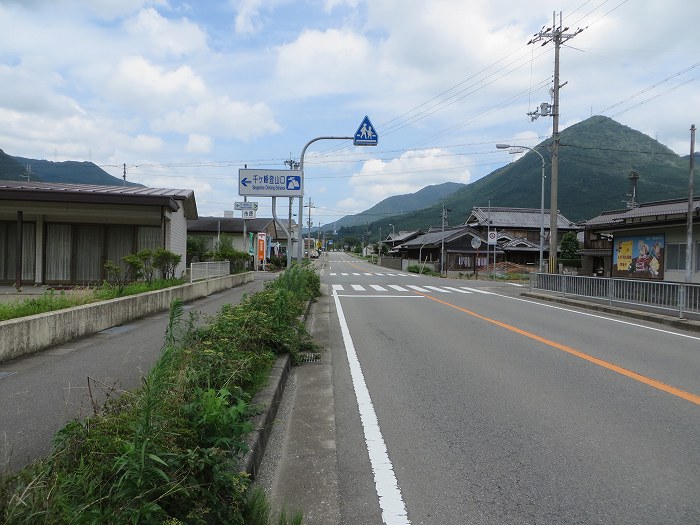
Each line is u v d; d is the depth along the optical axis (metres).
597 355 7.54
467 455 3.82
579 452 3.86
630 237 21.84
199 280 16.39
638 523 2.86
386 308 14.23
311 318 11.96
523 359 7.21
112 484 2.26
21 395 4.79
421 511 3.02
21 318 6.73
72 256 17.86
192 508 2.38
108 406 3.23
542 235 26.48
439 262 47.88
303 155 15.49
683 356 7.61
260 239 40.91
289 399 5.39
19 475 2.31
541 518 2.91
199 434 2.84
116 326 9.41
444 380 6.05
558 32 22.00
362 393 5.55
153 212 17.34
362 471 3.59
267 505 2.96
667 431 4.31
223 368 4.45
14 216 17.67
